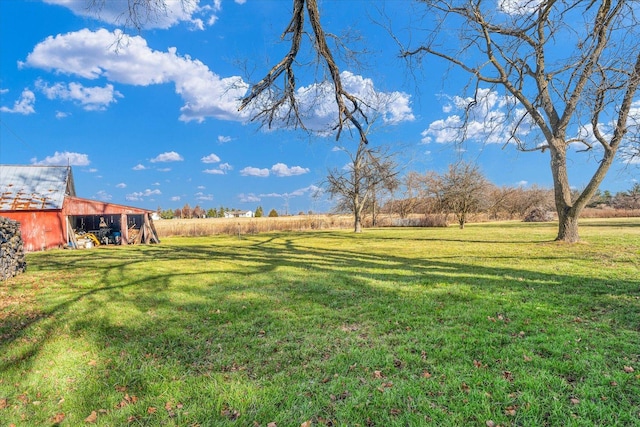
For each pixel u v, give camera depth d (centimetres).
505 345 404
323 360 381
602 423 257
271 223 3700
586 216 4400
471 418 269
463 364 359
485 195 3988
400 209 4347
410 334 448
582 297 597
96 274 960
